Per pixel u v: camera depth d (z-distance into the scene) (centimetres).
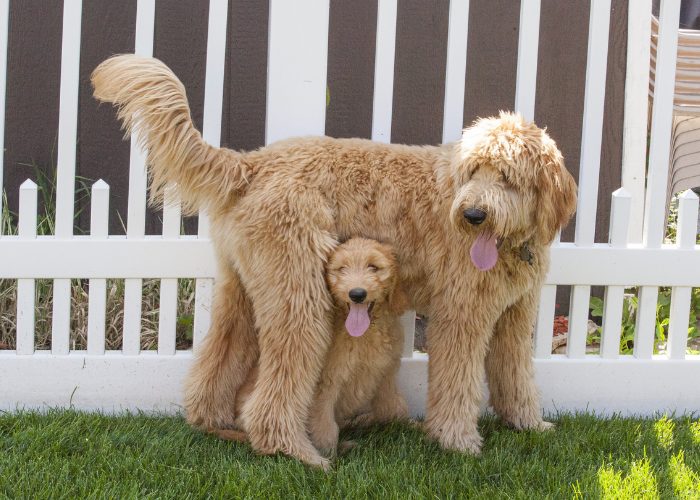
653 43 402
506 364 329
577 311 354
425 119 416
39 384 343
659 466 315
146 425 331
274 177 311
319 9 338
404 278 317
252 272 312
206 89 341
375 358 317
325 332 311
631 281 353
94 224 342
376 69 342
